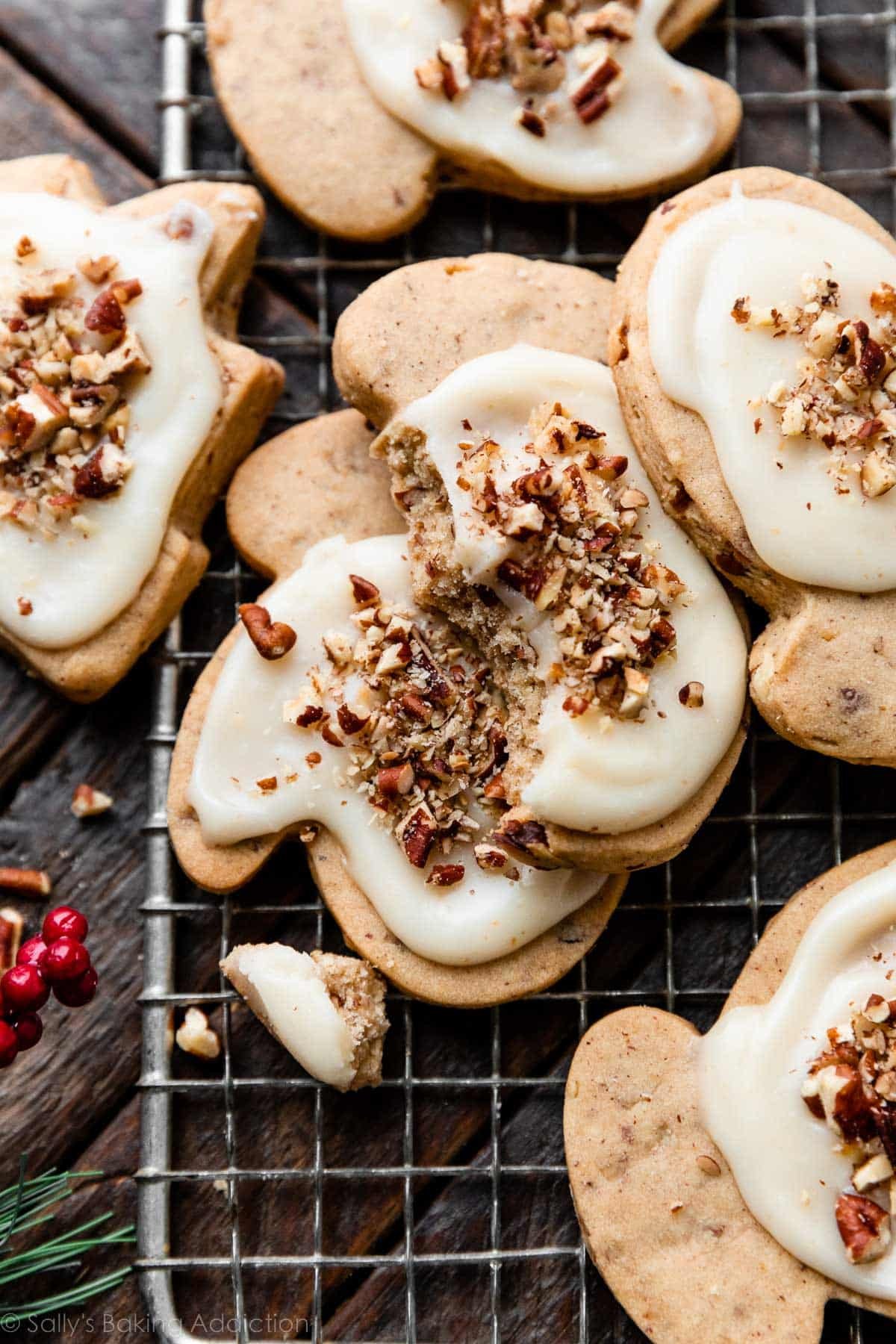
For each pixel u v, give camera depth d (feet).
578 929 1.33
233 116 1.37
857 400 1.28
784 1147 1.28
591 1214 1.29
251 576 1.38
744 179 1.32
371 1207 1.34
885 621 1.28
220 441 1.35
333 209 1.37
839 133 1.41
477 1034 1.35
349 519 1.36
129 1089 1.36
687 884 1.36
